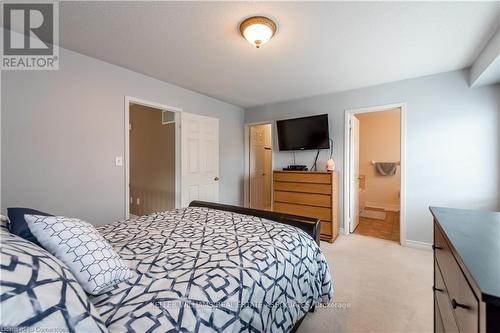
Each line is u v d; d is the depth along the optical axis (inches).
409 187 116.1
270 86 129.5
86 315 23.3
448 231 37.3
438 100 108.7
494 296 20.2
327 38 78.3
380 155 210.5
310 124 141.6
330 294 60.0
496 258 27.6
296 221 70.9
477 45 82.0
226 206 89.1
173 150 140.3
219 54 91.1
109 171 101.3
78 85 91.2
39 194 82.2
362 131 217.9
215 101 157.3
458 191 105.0
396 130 203.9
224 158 166.1
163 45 84.5
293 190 136.6
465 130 103.0
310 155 150.6
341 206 138.3
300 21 68.9
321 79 117.7
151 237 55.7
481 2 59.7
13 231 33.7
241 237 55.5
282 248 51.1
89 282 32.4
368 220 169.9
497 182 97.7
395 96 119.5
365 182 216.8
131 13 66.1
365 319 62.4
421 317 63.0
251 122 179.9
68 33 77.0
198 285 35.2
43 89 82.5
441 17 66.2
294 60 95.8
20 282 19.9
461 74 103.5
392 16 66.2
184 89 135.0
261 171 205.8
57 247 32.1
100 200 98.5
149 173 159.0
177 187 136.6
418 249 112.8
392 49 85.6
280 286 44.7
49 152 84.3
